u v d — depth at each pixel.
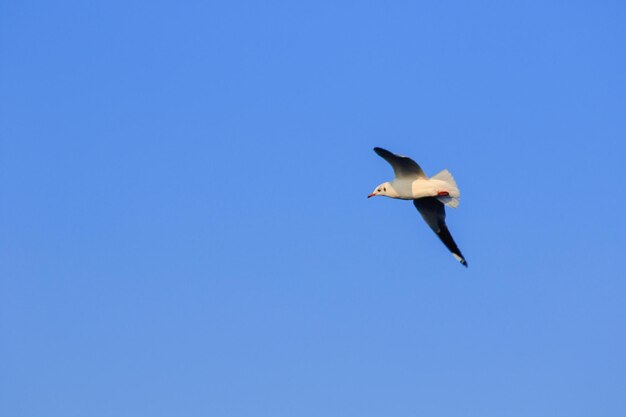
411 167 19.50
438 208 20.72
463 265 20.75
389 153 19.06
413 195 19.66
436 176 19.86
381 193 20.09
